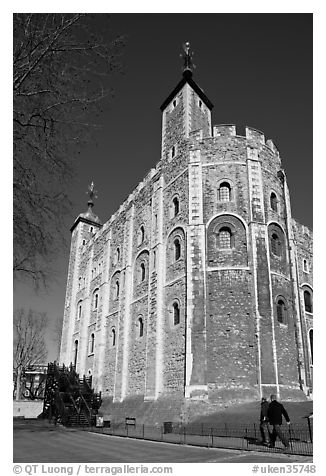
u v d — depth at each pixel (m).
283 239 22.02
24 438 15.20
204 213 21.28
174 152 25.02
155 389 20.33
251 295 19.23
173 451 11.23
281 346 19.09
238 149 22.31
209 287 19.72
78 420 22.44
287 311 20.17
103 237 34.84
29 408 39.00
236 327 18.72
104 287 31.27
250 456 10.10
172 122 26.61
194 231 20.88
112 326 28.81
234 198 21.23
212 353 18.45
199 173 22.23
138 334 24.52
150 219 25.95
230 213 20.89
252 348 18.38
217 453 10.71
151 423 18.86
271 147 23.77
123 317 26.45
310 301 27.80
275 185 22.83
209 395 17.58
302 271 28.09
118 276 29.77
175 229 22.67
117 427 19.72
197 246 20.48
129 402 22.81
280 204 22.70
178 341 20.00
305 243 29.55
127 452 11.13
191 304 19.48
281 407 11.45
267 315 18.95
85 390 26.19
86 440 14.59
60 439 14.97
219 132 22.92
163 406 19.09
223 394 17.45
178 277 21.30
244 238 20.44
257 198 21.12
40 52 10.46
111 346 28.31
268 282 19.59
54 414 26.61
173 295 21.39
